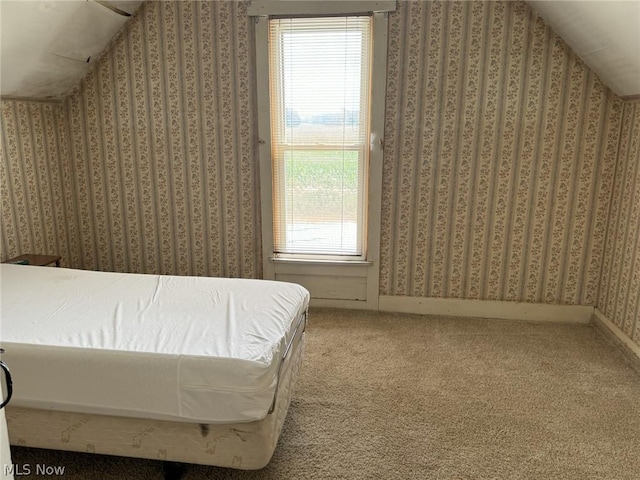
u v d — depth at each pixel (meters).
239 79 3.16
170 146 3.35
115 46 3.23
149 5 3.13
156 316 1.90
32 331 1.74
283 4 2.96
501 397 2.30
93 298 2.10
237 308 1.98
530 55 2.86
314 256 3.38
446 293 3.29
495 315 3.27
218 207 3.41
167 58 3.21
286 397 1.90
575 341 2.91
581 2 2.22
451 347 2.83
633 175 2.70
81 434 1.66
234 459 1.62
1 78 2.70
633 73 2.41
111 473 1.79
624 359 2.68
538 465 1.84
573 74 2.84
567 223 3.06
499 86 2.93
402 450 1.92
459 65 2.93
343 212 3.28
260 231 3.40
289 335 1.87
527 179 3.04
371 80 3.02
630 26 2.08
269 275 3.44
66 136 3.42
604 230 3.02
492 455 1.89
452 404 2.24
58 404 1.62
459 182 3.10
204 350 1.60
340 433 2.02
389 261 3.30
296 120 3.17
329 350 2.78
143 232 3.54
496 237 3.15
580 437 2.00
